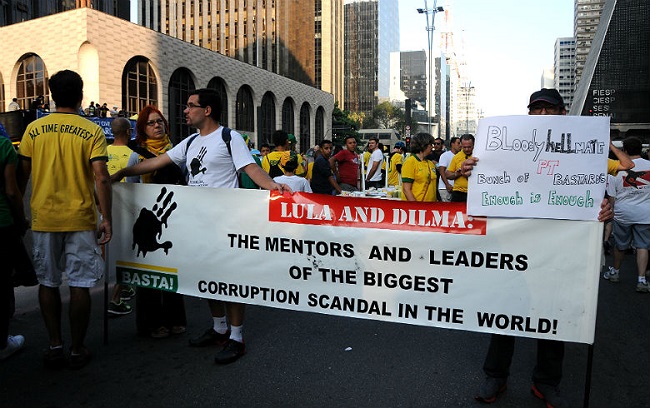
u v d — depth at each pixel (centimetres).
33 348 422
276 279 376
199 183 397
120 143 484
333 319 512
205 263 396
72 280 374
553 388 325
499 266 322
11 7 4597
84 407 322
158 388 349
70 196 363
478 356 414
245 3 7975
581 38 13962
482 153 312
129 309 522
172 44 4094
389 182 1209
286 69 8912
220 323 432
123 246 424
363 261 352
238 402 329
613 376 384
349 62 16662
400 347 434
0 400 330
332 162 1102
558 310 314
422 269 339
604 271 774
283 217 370
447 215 330
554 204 306
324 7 12081
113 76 3556
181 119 4319
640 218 638
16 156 372
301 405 325
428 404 329
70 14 3412
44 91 3638
